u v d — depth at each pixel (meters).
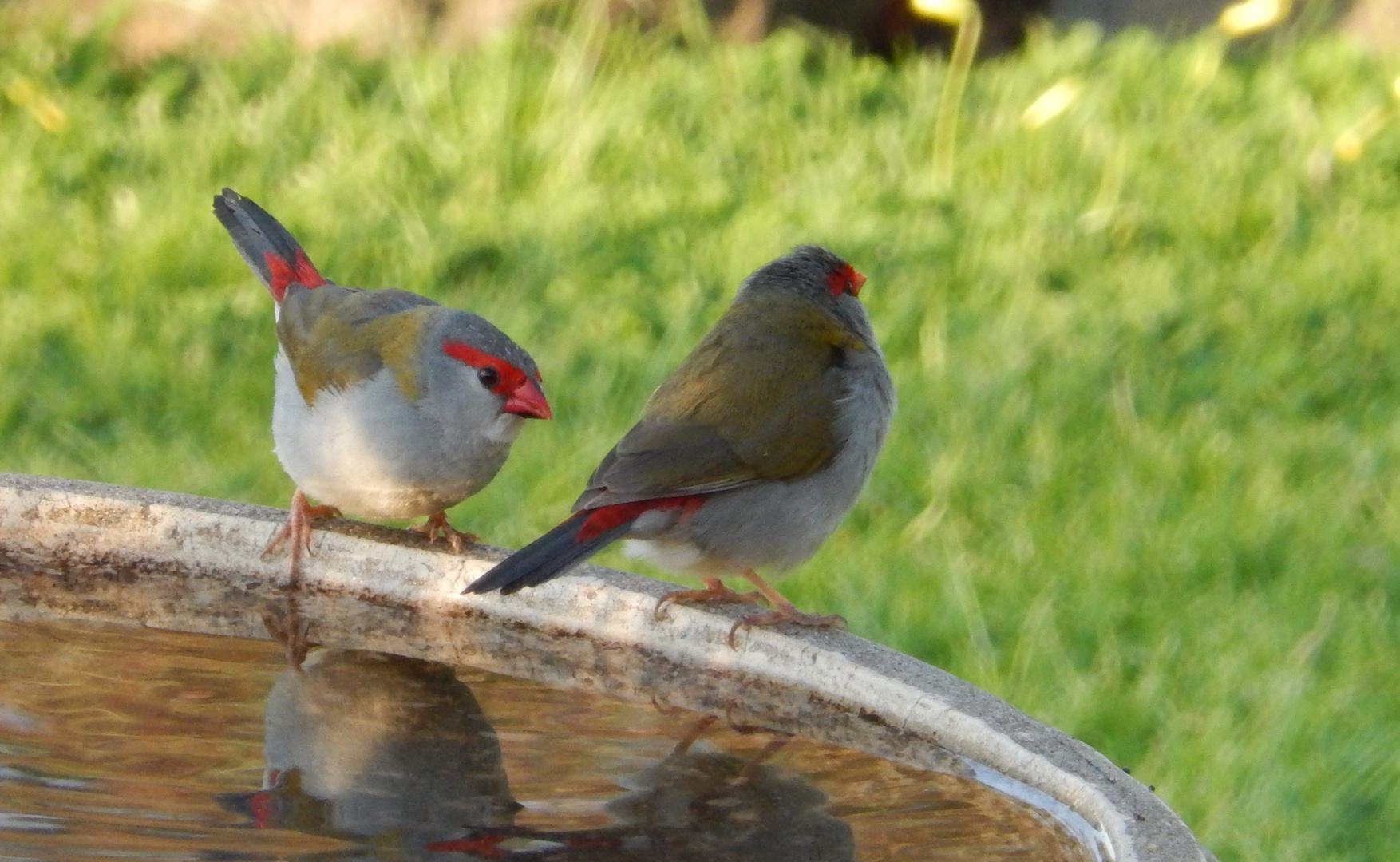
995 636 10.16
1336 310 14.27
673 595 6.34
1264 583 10.69
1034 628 10.09
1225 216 15.92
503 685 6.00
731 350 7.32
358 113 17.22
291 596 6.71
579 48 18.19
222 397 12.67
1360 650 9.93
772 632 6.08
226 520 6.80
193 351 13.23
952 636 10.05
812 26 19.58
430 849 4.62
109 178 15.81
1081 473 11.85
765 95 18.14
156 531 6.80
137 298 13.93
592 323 13.84
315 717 5.61
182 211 15.10
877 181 16.48
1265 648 9.91
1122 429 12.42
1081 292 14.57
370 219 15.32
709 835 4.78
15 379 12.69
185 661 6.07
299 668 6.07
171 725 5.48
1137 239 15.64
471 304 14.16
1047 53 19.11
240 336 13.54
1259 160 17.16
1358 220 16.00
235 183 15.85
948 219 15.80
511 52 17.84
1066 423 12.44
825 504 7.30
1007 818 5.00
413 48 18.64
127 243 14.62
